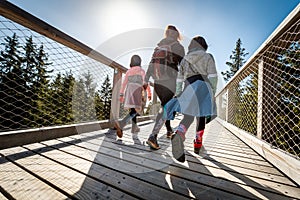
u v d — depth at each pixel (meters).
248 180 0.97
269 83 1.56
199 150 1.36
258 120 1.67
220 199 0.78
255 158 1.38
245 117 2.34
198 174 1.03
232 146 1.79
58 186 0.82
